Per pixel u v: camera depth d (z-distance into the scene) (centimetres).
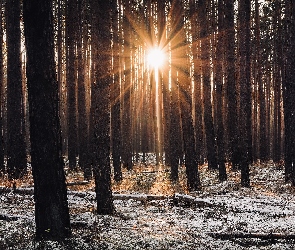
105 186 1059
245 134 1731
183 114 1653
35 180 744
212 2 2544
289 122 1834
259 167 2409
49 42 734
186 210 1195
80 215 993
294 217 1080
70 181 1834
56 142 745
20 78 1930
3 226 842
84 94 2289
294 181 1712
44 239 734
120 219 1005
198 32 2095
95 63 1043
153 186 1731
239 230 925
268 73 3678
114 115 1986
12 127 1878
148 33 3088
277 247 804
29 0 725
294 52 1817
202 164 2880
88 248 700
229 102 2284
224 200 1330
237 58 2622
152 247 741
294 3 1800
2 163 2058
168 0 2034
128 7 2569
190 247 764
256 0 2761
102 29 1040
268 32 3406
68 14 2283
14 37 1909
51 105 738
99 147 1058
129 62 2709
